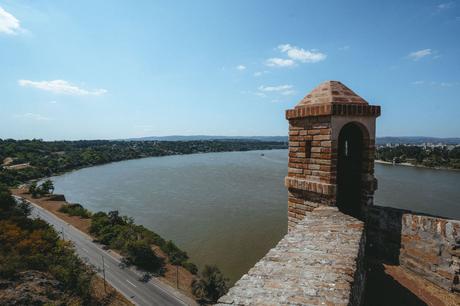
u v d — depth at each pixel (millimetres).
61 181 96188
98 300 28797
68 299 26125
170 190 75312
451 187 68312
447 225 5957
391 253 7102
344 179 8625
